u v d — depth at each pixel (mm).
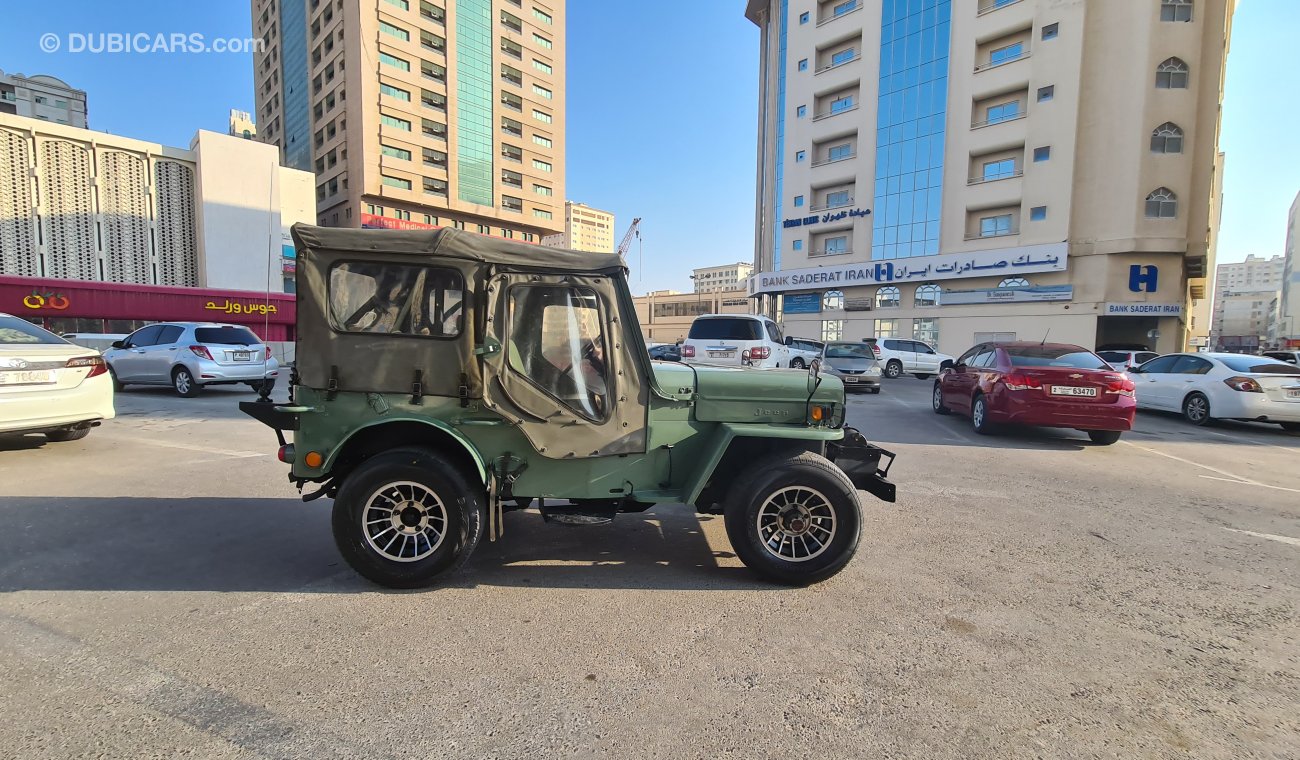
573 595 3447
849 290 40625
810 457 3680
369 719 2283
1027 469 7020
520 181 63438
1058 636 3061
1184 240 29609
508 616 3166
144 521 4578
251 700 2391
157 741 2137
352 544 3391
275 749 2105
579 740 2188
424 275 3398
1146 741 2260
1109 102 30484
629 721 2307
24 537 4191
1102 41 30641
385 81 51844
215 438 7941
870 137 38812
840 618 3213
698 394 3795
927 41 36219
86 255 31391
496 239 3418
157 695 2410
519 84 62969
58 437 7387
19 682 2484
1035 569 3951
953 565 3996
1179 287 30172
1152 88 29609
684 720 2318
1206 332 64062
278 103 66812
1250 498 5852
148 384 12852
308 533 4375
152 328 13094
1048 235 32062
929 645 2943
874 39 38406
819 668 2717
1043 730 2307
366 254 3352
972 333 34938
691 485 3621
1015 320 33281
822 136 41406
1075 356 9180
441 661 2709
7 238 29281
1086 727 2332
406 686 2510
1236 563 4121
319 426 3453
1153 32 29406
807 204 42375
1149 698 2541
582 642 2906
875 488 4074
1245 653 2932
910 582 3709
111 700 2373
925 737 2248
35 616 3072
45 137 30172
